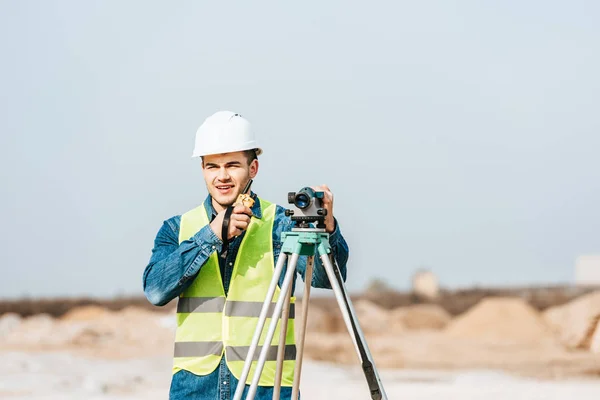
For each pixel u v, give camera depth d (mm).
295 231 4742
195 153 5086
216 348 5043
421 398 13992
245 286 5137
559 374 22141
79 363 20703
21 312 51438
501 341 35500
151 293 5004
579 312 32969
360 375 19375
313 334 36688
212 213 5250
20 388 15406
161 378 17625
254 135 5203
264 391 5020
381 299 58062
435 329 45562
